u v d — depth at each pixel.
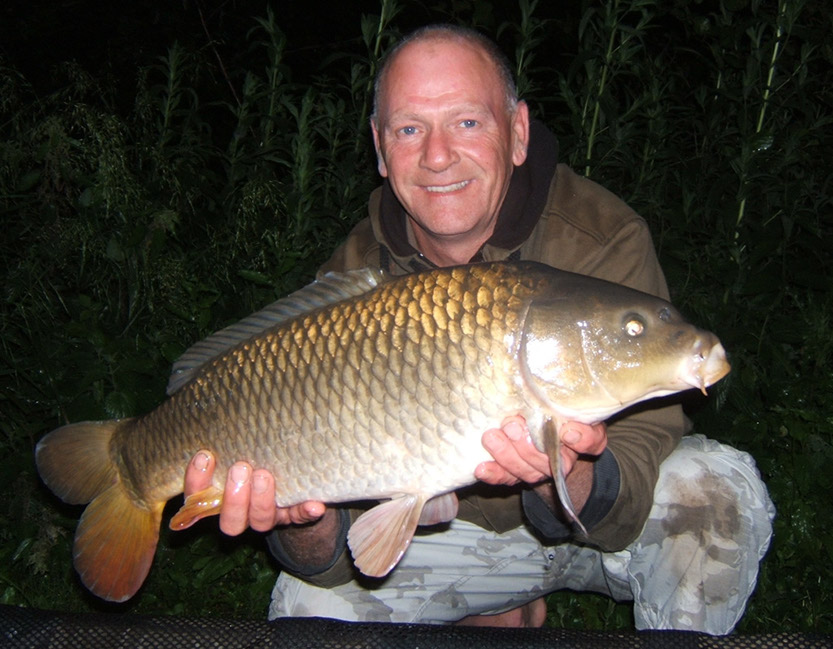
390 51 0.91
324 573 0.92
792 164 1.61
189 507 0.78
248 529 1.23
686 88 1.90
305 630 0.70
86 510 0.84
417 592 0.97
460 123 0.87
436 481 0.73
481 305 0.72
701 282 1.48
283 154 1.75
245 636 0.70
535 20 1.60
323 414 0.74
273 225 1.45
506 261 0.75
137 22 2.87
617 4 1.59
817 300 1.46
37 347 1.28
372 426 0.73
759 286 1.40
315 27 3.14
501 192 0.90
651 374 0.72
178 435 0.80
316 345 0.74
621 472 0.83
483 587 0.99
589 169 1.60
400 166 0.89
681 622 0.90
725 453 0.94
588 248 0.90
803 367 1.36
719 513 0.90
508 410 0.72
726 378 1.28
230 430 0.77
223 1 3.04
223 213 1.56
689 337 0.72
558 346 0.71
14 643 0.70
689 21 1.64
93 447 0.85
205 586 1.20
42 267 1.39
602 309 0.72
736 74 1.67
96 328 1.26
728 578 0.90
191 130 1.66
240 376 0.77
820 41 1.58
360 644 0.69
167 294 1.34
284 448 0.75
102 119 1.37
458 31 0.89
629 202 1.58
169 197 1.52
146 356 1.27
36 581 1.21
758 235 1.45
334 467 0.74
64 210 1.47
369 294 0.74
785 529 1.16
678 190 1.71
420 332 0.72
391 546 0.73
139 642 0.70
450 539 0.97
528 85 1.60
